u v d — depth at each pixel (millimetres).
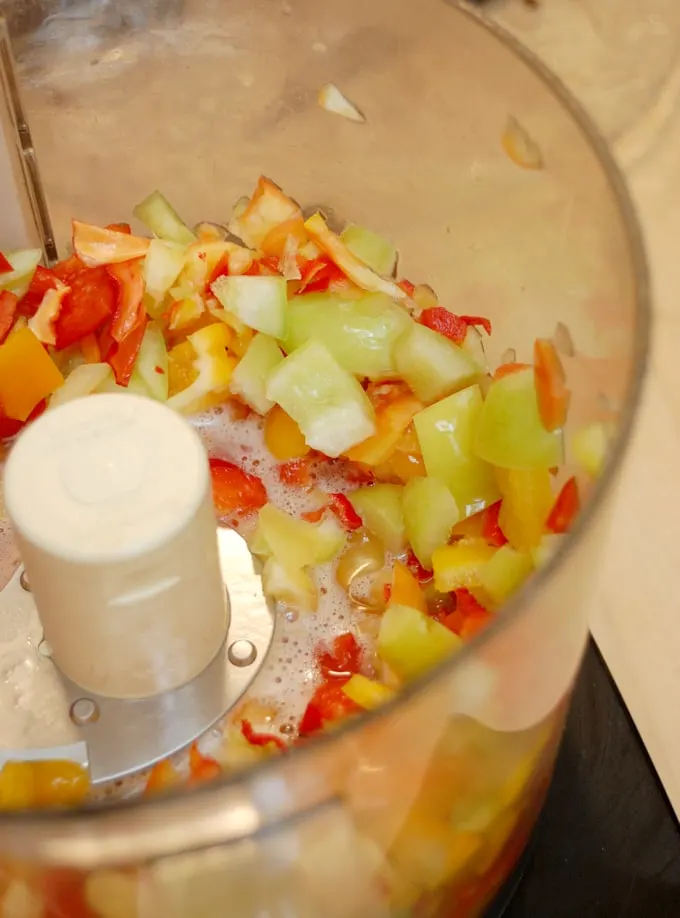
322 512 239
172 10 255
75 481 178
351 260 256
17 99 256
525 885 205
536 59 208
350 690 201
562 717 200
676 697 231
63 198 281
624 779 216
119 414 185
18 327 246
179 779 194
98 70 262
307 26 254
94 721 200
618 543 256
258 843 145
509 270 243
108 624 183
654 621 242
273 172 285
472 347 254
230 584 222
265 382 244
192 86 271
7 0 242
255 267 258
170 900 153
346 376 237
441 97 241
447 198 257
